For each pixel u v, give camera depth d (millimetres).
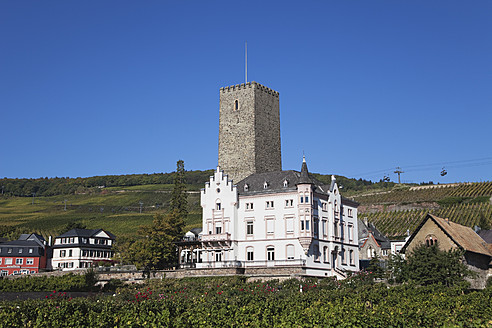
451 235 78812
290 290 70875
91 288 95375
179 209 137000
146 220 195000
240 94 124625
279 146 128250
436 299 52656
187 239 120062
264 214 101438
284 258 98125
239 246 102500
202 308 46281
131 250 104500
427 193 193875
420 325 40562
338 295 60344
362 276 87812
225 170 123438
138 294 61812
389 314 40500
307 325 39625
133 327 40719
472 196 178125
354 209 115312
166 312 42469
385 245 144625
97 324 41375
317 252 99250
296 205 98750
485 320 40344
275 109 128625
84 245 150250
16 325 41000
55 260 151000
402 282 73812
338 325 38438
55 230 186625
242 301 54156
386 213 180250
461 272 70750
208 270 96125
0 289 93000
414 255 74000
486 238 94625
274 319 43562
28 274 109438
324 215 103312
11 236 171625
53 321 41562
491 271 83812
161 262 106750
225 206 104438
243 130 123000
